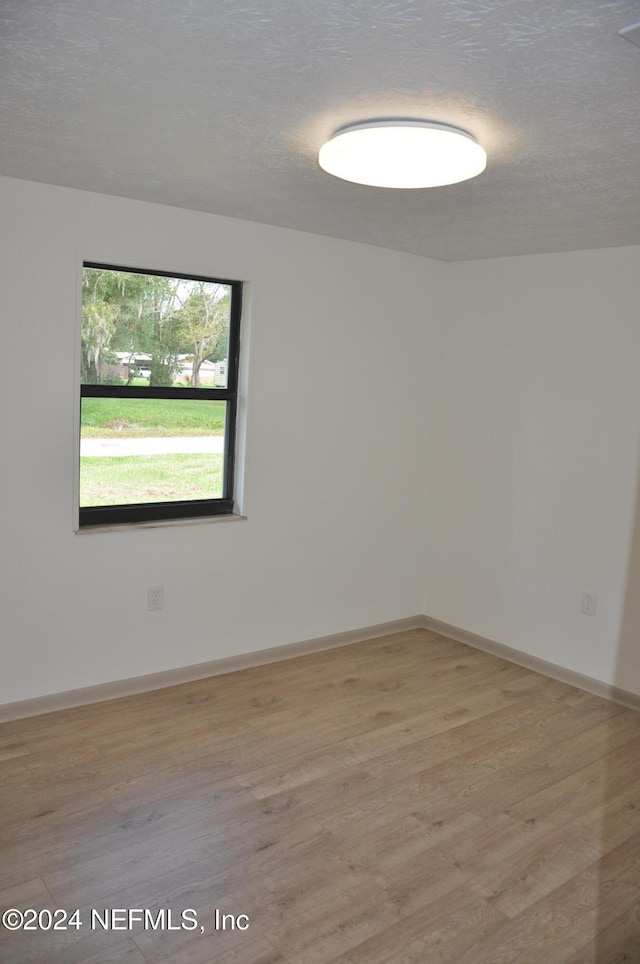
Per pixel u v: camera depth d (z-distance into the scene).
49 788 2.65
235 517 3.64
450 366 4.29
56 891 2.15
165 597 3.47
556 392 3.75
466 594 4.29
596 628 3.66
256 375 3.59
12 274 2.85
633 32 1.37
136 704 3.34
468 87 1.69
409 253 4.04
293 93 1.78
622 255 3.45
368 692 3.59
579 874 2.33
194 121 2.02
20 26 1.47
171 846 2.37
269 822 2.52
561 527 3.78
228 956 1.95
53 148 2.36
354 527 4.12
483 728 3.27
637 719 3.41
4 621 3.04
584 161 2.21
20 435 2.96
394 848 2.42
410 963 1.96
